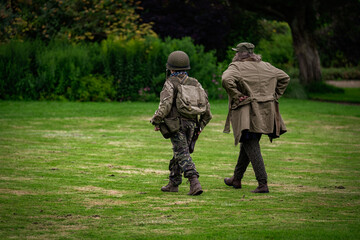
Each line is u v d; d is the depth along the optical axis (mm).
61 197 18594
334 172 25078
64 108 56562
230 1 96125
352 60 171875
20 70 65875
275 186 21422
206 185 21719
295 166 26812
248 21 102312
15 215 15906
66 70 67750
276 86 19922
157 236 13734
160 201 18250
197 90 19391
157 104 66062
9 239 13398
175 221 15422
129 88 71125
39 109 54625
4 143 32406
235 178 20984
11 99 65812
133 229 14469
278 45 142375
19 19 75188
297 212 16641
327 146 34656
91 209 16859
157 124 19156
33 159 26969
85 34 78188
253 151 19781
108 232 14148
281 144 35562
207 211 16750
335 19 117625
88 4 82562
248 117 19094
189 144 19859
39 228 14508
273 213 16500
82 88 68188
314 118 54125
